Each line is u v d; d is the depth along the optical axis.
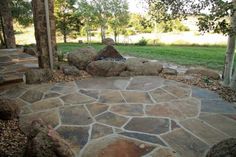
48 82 5.92
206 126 3.54
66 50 13.16
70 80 6.14
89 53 7.40
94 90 5.26
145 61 7.12
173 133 3.32
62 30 20.33
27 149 2.46
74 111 4.09
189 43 16.70
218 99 4.71
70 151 2.63
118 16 19.80
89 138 3.19
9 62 8.18
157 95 4.91
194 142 3.08
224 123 3.65
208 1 2.59
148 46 16.86
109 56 7.59
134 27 22.88
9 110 3.69
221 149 2.24
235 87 5.16
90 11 19.20
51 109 4.19
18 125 3.53
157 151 2.88
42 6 6.25
